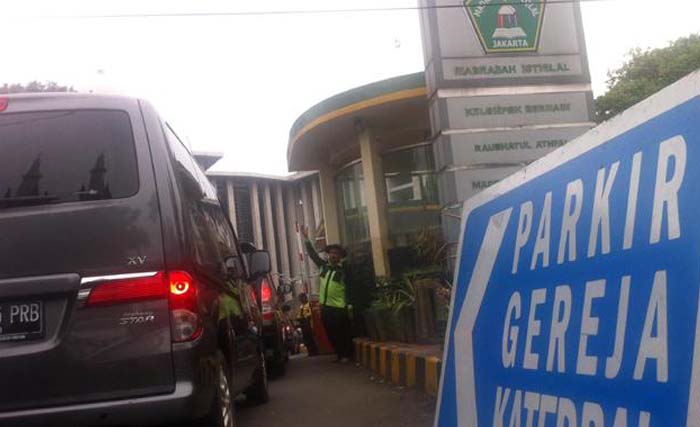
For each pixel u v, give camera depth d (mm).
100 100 3912
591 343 1715
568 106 9406
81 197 3670
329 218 14781
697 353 1337
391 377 8227
